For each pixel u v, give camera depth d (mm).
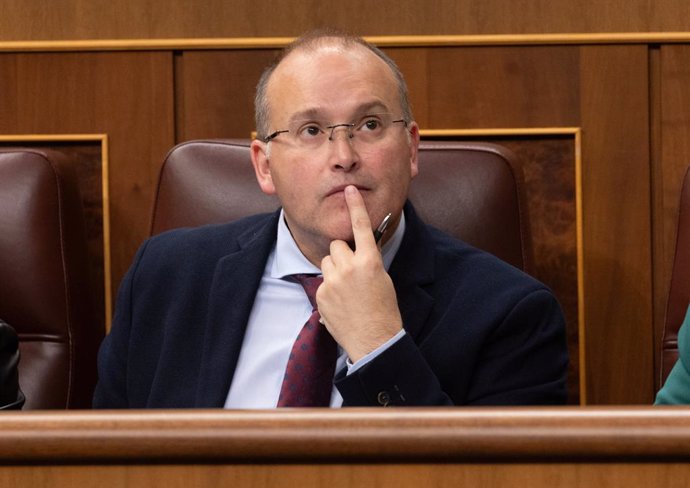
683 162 5953
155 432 2090
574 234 5969
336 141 3961
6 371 3945
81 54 6145
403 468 2096
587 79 5953
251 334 4270
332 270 3842
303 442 2076
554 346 4090
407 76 6027
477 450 2066
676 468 2059
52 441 2092
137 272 4602
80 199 5703
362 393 3635
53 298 5340
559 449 2055
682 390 4031
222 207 5070
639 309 5965
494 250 4898
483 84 5996
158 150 6156
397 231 4258
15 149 5488
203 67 6121
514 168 5012
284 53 4195
